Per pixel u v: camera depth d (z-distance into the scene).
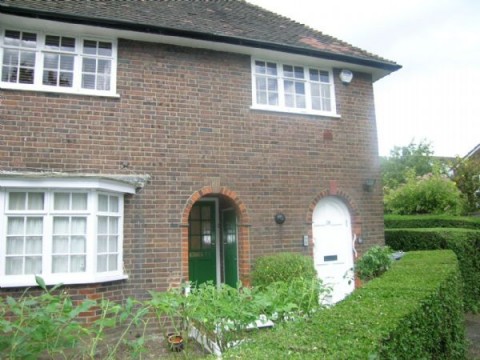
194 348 6.30
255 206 9.37
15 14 7.66
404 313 3.57
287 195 9.71
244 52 9.74
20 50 8.16
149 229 8.38
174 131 8.88
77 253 7.51
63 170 7.91
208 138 9.15
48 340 4.63
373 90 11.30
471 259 9.90
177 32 8.71
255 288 5.39
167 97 8.95
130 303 4.93
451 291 5.41
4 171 7.41
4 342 4.52
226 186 9.15
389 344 3.06
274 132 9.83
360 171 10.64
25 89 7.89
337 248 10.29
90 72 8.59
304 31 11.88
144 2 10.26
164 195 8.59
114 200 8.15
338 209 10.52
